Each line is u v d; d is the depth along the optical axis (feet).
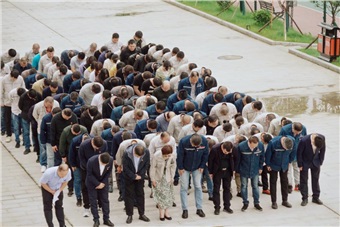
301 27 140.97
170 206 66.85
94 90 81.05
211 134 73.00
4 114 87.56
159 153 65.31
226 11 149.59
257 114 75.66
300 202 70.79
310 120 93.45
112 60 93.71
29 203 71.61
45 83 82.79
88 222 67.10
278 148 67.77
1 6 163.22
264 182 72.54
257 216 68.08
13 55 103.40
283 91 105.19
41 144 77.41
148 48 101.91
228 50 126.52
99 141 64.95
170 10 155.63
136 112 71.97
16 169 79.87
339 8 143.84
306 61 118.83
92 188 64.69
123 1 165.58
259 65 117.70
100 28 142.72
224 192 68.33
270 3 140.97
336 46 114.83
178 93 78.43
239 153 67.36
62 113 72.02
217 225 66.28
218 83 109.40
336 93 103.91
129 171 65.05
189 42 132.05
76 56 97.14
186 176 67.05
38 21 148.87
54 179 62.44
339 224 66.23
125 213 68.69
